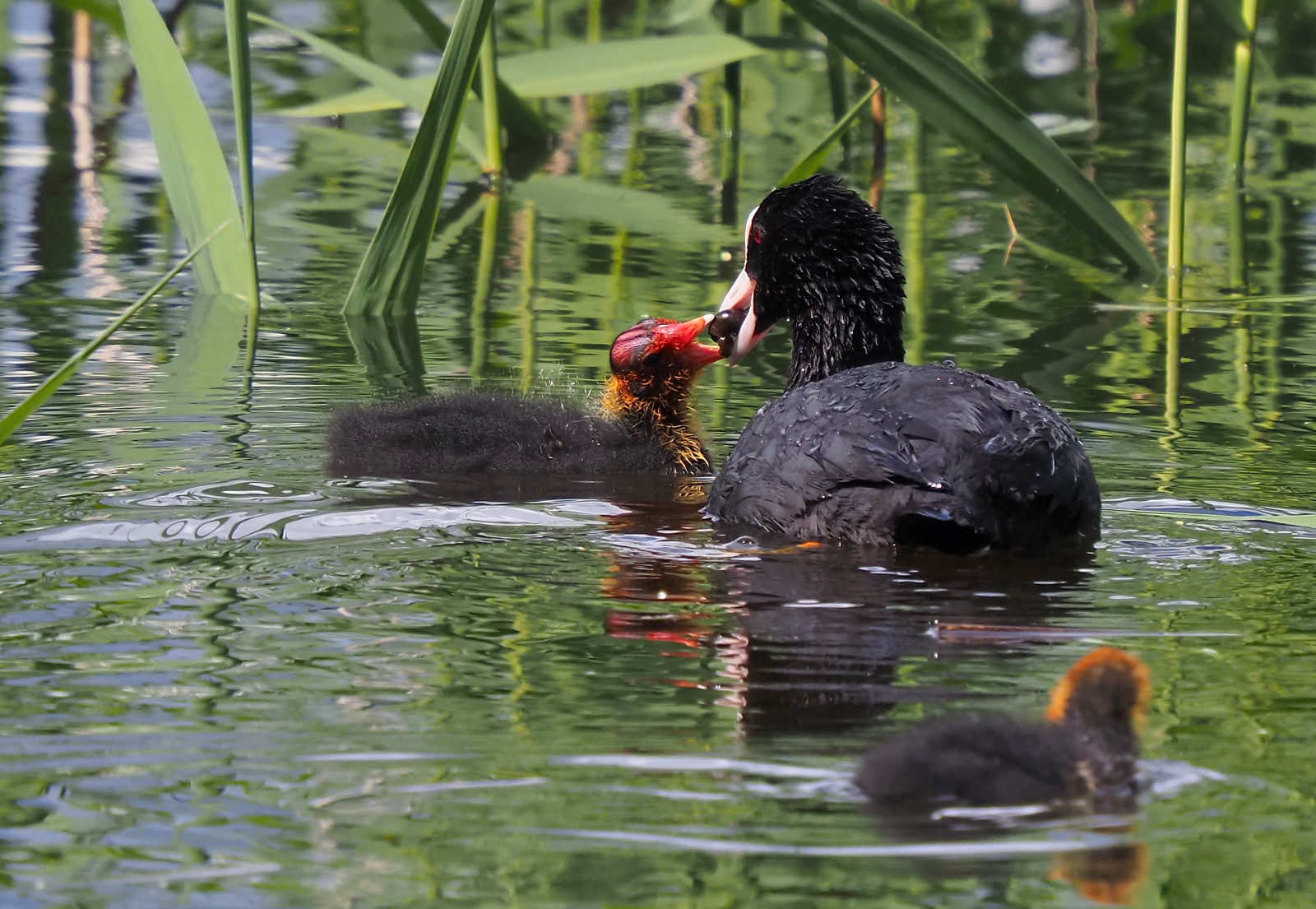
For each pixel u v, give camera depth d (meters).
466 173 23.89
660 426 12.95
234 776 6.29
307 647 7.77
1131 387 14.46
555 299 17.53
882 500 9.41
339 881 5.57
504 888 5.52
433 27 20.84
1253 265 19.66
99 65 29.58
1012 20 30.28
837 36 16.16
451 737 6.66
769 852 5.73
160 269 18.09
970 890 5.52
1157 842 5.81
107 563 9.04
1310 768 6.39
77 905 5.41
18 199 20.98
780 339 17.11
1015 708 7.04
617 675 7.46
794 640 7.98
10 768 6.34
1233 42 31.56
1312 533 10.11
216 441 12.04
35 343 15.00
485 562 9.32
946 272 19.22
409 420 12.12
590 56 22.77
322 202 21.72
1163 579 9.06
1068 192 17.23
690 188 23.12
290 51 29.97
